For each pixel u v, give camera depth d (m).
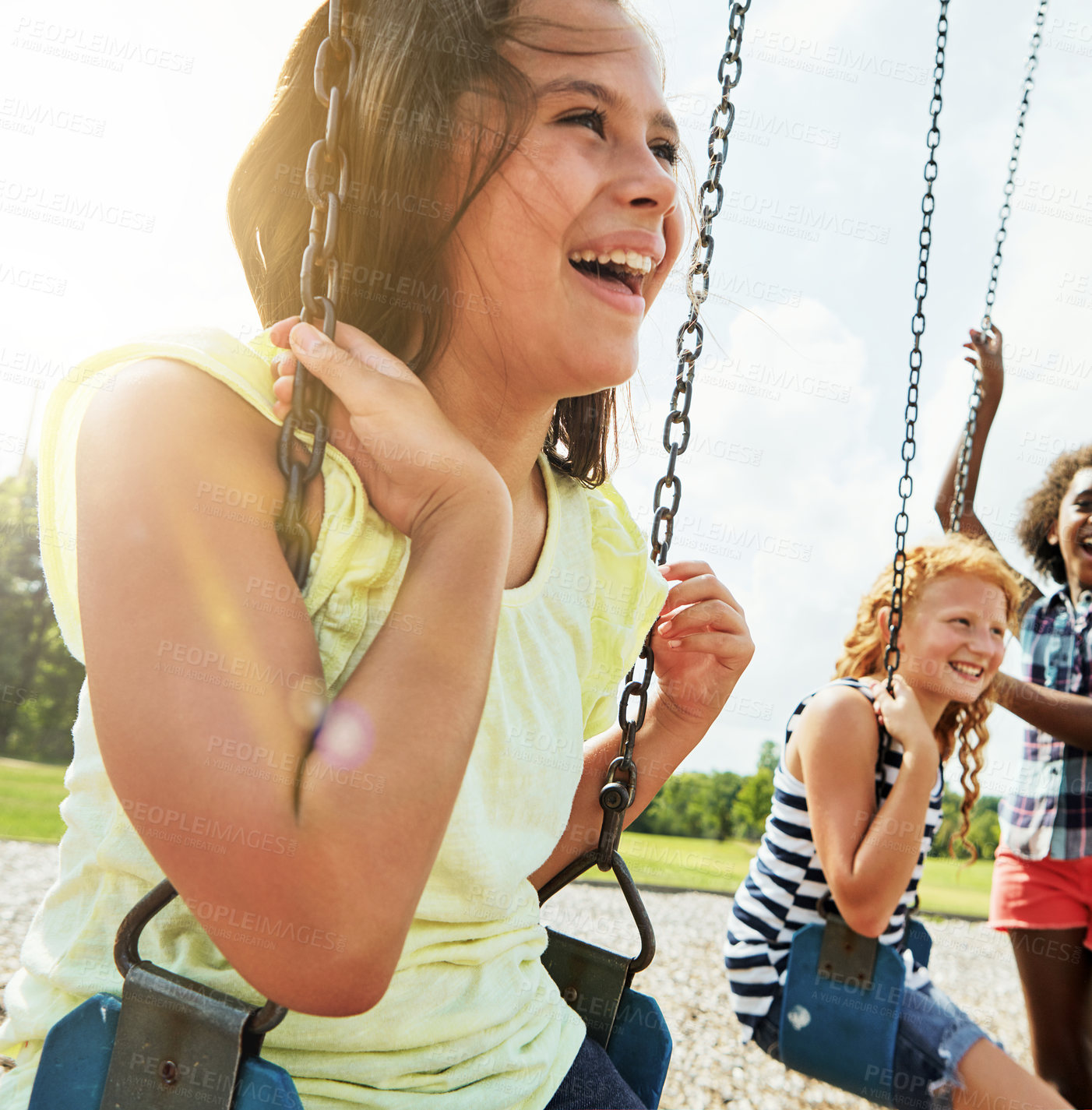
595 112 0.98
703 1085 3.62
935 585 2.78
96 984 0.82
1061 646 3.27
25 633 14.12
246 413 0.81
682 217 1.15
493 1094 0.97
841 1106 3.51
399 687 0.71
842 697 2.35
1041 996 3.02
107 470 0.73
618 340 1.01
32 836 6.45
